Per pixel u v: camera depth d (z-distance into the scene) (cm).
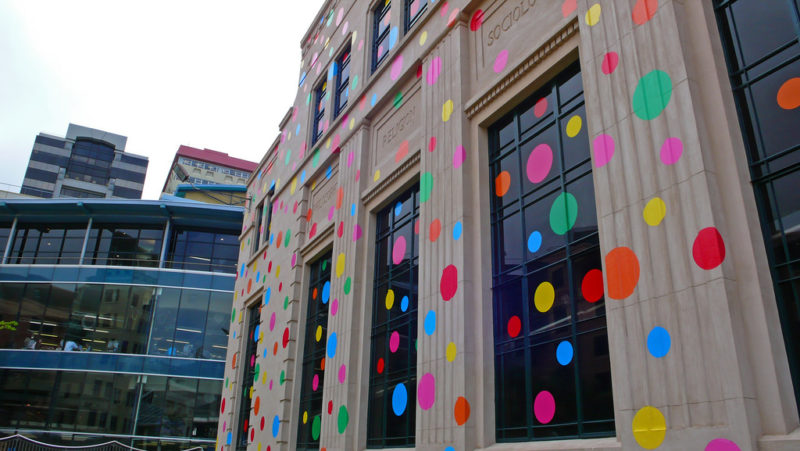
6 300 3528
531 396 833
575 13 850
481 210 994
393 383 1182
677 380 589
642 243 657
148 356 3472
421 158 1157
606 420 705
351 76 1645
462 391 905
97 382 3400
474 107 1052
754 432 524
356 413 1241
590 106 771
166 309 3600
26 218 3850
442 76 1153
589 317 763
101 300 3575
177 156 8019
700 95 656
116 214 3834
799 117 589
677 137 647
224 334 3641
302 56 2197
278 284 1895
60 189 10125
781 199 590
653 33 704
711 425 553
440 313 1004
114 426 3316
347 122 1588
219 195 4662
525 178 943
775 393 532
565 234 834
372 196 1378
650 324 629
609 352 711
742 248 587
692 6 690
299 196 1850
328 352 1388
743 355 553
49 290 3566
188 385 3481
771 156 603
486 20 1089
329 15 1978
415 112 1270
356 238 1380
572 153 853
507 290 931
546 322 838
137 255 3841
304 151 1906
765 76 628
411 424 1091
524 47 970
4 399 3297
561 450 718
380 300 1308
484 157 1028
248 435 1870
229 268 3894
